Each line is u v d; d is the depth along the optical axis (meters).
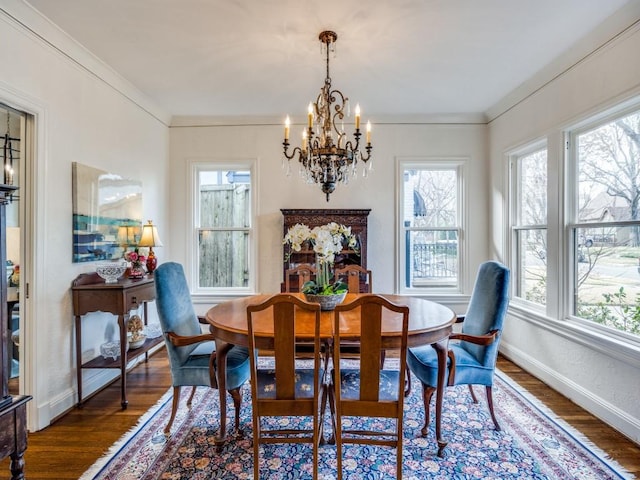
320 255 2.31
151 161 3.57
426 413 2.08
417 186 4.04
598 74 2.28
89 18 2.11
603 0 1.96
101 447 2.00
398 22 2.16
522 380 2.89
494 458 1.89
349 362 3.25
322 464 1.85
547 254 2.81
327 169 2.15
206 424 2.25
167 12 2.06
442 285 4.04
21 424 1.33
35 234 2.16
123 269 2.64
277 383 1.66
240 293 3.97
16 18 1.98
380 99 3.42
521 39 2.35
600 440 2.04
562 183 2.66
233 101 3.47
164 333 2.13
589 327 2.43
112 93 2.92
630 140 2.16
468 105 3.60
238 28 2.23
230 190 4.10
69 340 2.43
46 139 2.23
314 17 2.11
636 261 2.12
